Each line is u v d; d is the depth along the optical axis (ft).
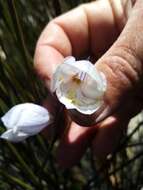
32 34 0.98
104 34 0.85
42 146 0.89
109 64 0.62
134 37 0.63
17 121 0.56
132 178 1.00
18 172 0.91
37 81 0.88
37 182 0.84
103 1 0.86
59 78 0.54
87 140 0.87
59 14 0.86
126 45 0.63
